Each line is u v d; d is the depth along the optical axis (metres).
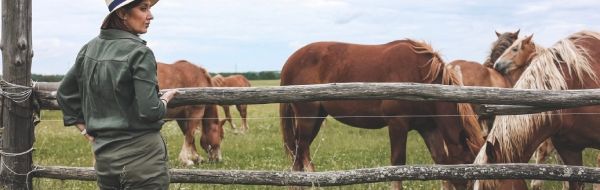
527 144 5.75
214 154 11.06
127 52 3.10
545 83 5.77
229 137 15.61
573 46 5.91
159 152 3.28
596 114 5.70
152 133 3.26
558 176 4.72
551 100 4.48
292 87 4.51
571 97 4.48
